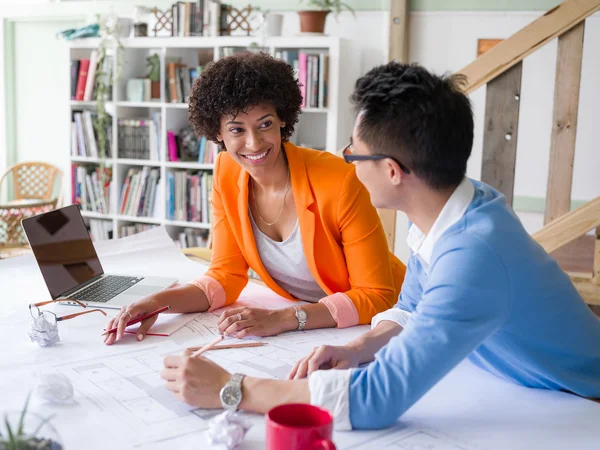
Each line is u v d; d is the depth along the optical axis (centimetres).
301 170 154
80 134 460
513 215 104
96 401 104
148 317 143
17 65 539
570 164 242
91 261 187
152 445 89
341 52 394
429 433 96
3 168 551
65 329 143
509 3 397
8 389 108
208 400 101
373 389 95
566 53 236
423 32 416
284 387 100
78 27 510
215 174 170
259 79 143
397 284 176
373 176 102
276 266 167
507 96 243
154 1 474
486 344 112
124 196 455
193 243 445
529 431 96
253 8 413
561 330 106
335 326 148
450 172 98
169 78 430
